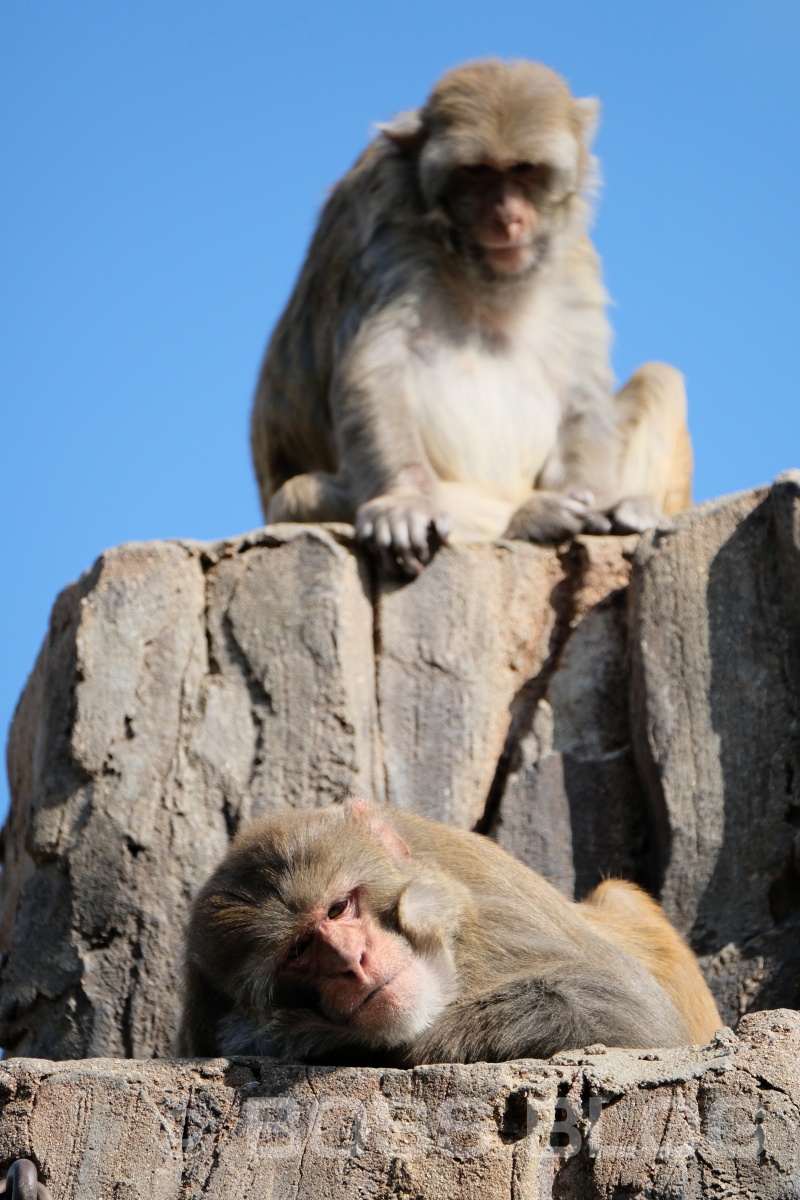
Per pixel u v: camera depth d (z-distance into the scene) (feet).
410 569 48.11
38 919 44.96
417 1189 29.14
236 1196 30.01
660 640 45.73
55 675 47.11
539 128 55.26
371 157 58.59
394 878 34.99
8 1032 44.83
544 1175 28.73
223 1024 35.73
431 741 46.55
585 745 46.80
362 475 54.60
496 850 39.04
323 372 59.31
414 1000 33.60
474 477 55.83
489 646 47.80
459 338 56.90
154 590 46.80
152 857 44.70
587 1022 32.91
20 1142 31.55
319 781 45.27
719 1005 42.11
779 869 42.91
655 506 50.72
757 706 44.45
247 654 46.50
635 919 40.63
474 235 55.42
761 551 45.65
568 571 49.32
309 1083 31.12
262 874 34.63
